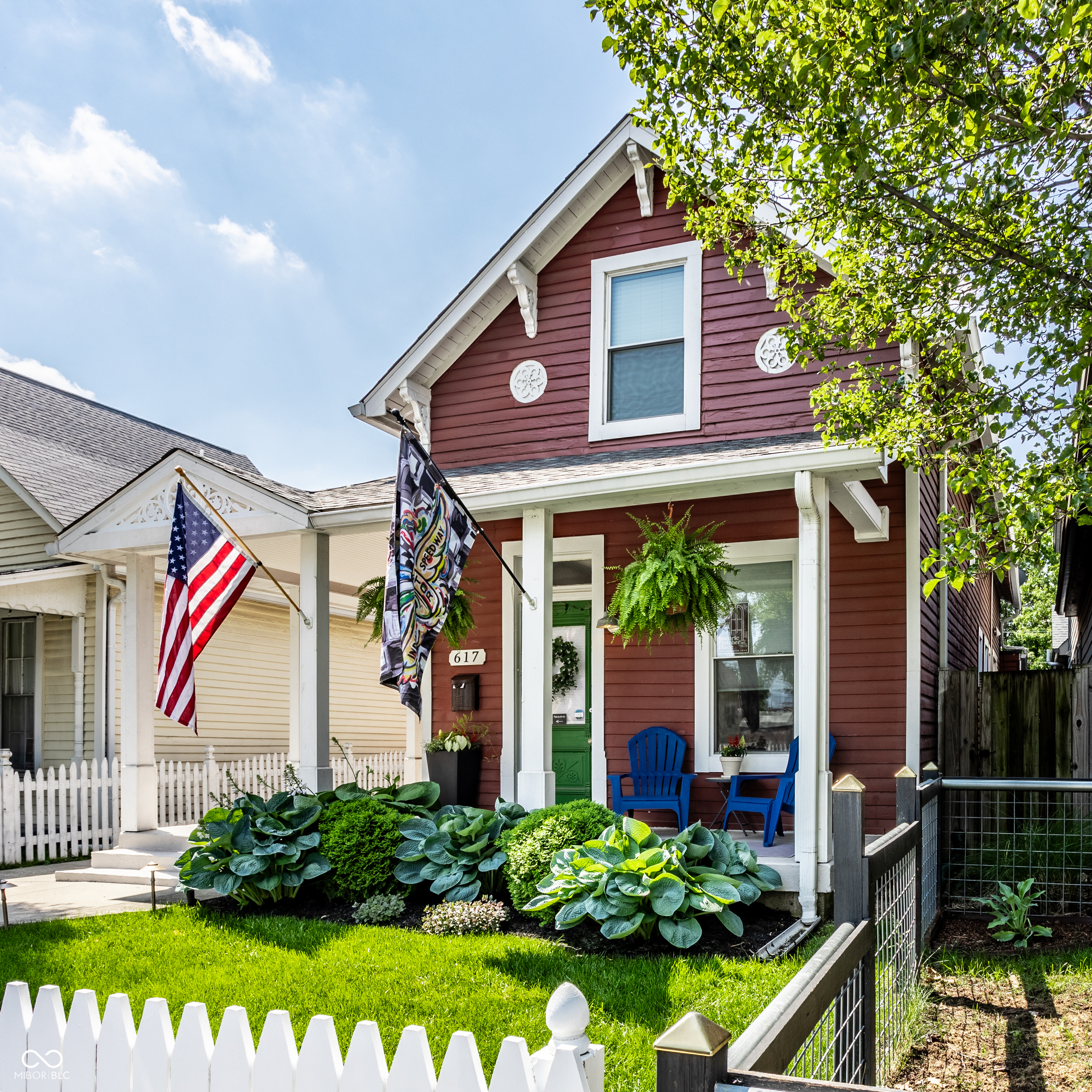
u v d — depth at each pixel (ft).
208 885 23.79
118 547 30.48
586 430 32.07
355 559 50.70
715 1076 5.09
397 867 23.98
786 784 26.53
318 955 19.20
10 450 44.32
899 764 28.32
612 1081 12.53
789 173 18.35
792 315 21.93
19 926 22.59
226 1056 7.91
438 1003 15.80
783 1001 7.06
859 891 10.84
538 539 25.59
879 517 28.25
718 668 30.53
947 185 17.02
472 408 34.19
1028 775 32.04
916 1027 14.92
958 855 26.43
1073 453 15.76
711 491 24.21
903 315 20.12
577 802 22.80
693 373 30.50
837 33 15.60
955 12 14.11
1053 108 14.46
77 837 36.96
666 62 17.46
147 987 17.07
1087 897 24.38
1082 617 56.90
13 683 43.68
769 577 30.25
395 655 20.30
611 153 30.94
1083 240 16.74
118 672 42.01
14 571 39.32
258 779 44.19
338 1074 7.57
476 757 32.68
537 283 33.42
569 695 33.12
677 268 31.63
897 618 28.89
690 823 30.01
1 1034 8.63
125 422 57.31
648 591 23.67
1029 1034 14.92
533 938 20.36
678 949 19.26
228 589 25.96
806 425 28.84
